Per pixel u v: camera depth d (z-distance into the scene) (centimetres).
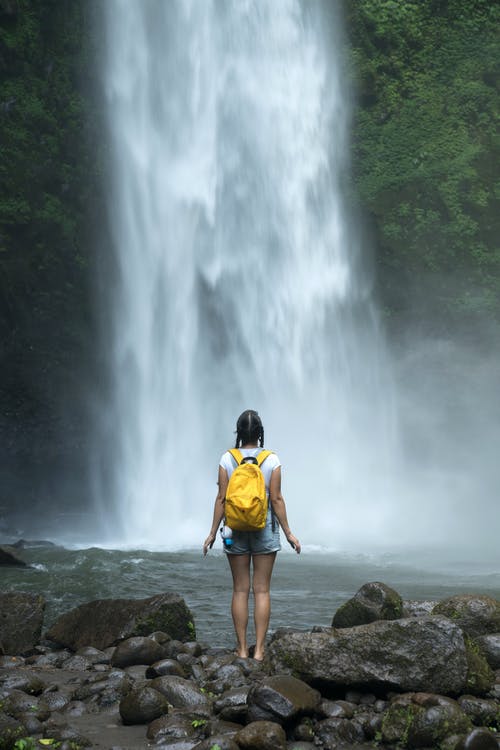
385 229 2791
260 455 555
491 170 2917
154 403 2497
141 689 438
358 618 568
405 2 3191
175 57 2714
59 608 895
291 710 397
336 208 2819
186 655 554
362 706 426
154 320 2561
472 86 3073
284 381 2591
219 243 2633
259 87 2780
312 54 2920
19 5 2734
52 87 2708
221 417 2512
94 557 1259
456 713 383
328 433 2562
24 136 2586
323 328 2677
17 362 2458
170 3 2727
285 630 641
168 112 2692
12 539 1747
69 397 2488
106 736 409
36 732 408
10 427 2422
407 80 3111
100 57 2750
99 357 2538
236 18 2767
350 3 3094
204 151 2680
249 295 2622
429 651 428
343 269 2748
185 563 1245
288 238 2717
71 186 2630
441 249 2775
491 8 3212
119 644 576
